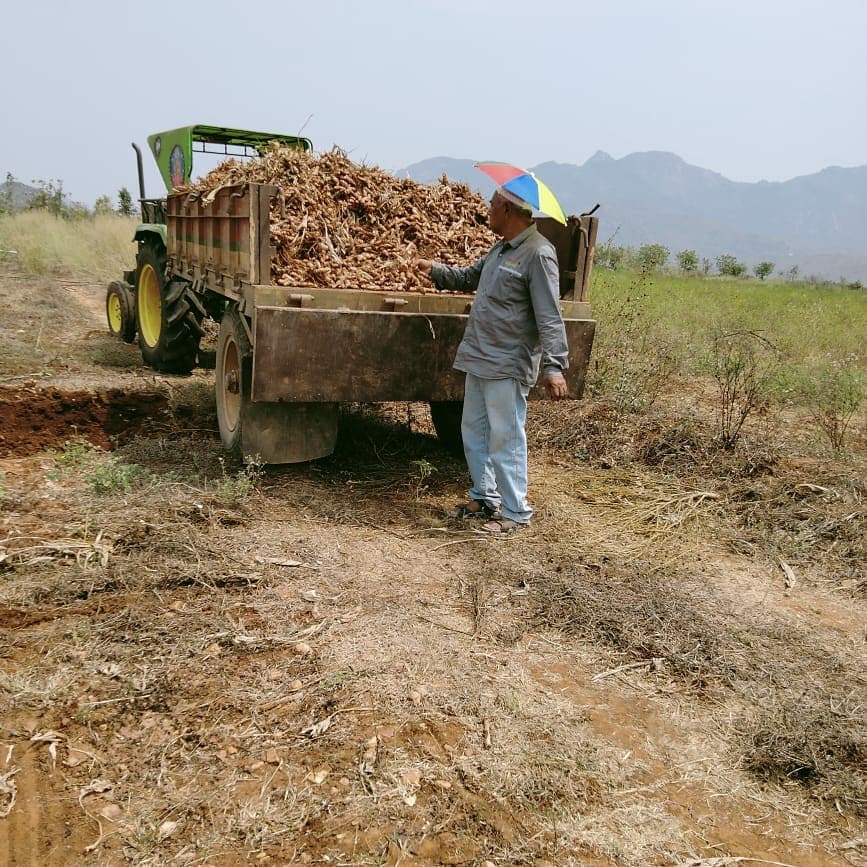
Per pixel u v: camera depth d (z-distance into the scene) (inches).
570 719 97.7
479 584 130.5
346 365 149.8
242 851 74.4
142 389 227.8
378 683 100.3
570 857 76.4
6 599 112.5
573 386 173.6
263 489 164.7
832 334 414.6
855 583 140.9
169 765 84.7
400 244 178.1
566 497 175.2
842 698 105.4
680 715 100.7
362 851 75.2
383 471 185.2
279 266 155.9
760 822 83.7
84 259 560.1
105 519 140.3
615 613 123.0
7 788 80.1
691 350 327.6
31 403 198.4
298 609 117.6
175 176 284.2
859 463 198.7
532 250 139.7
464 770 86.5
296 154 182.7
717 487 181.9
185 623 111.0
